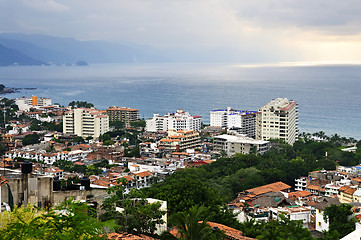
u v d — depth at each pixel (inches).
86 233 1699.1
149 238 3262.8
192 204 4505.4
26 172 3324.3
